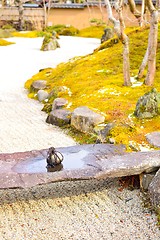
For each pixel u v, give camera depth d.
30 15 32.91
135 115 7.76
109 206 5.45
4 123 9.09
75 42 24.14
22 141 7.82
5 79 14.66
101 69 12.02
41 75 14.11
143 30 14.27
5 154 5.99
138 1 28.23
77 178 5.26
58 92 10.70
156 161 5.61
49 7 32.31
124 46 9.84
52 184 6.09
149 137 6.64
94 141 7.36
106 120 7.82
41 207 5.45
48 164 5.53
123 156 5.83
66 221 5.12
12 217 5.22
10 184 5.05
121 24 9.60
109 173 5.39
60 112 8.95
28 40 25.62
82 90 10.28
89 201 5.59
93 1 32.81
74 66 13.38
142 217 5.16
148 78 9.98
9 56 19.31
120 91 9.59
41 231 4.91
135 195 5.68
